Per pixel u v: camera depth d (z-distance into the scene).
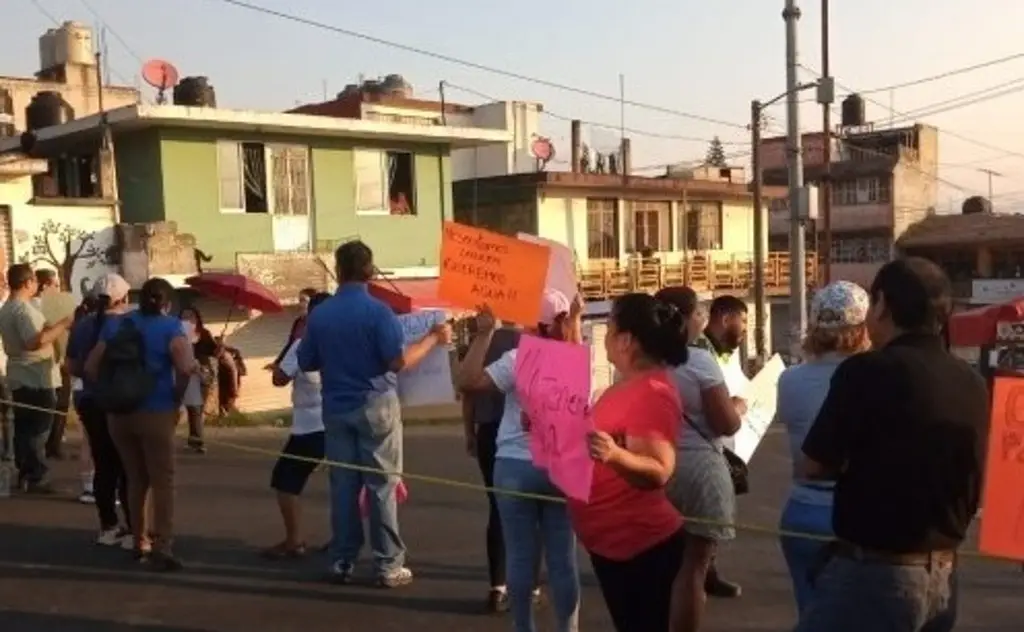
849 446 3.21
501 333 5.43
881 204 45.84
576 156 36.06
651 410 3.76
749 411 5.75
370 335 6.11
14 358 8.84
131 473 6.73
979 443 3.20
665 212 32.44
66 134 21.81
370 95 32.62
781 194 35.91
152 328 6.48
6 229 17.78
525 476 4.76
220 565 6.85
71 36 33.72
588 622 5.84
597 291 29.64
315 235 23.86
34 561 6.87
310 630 5.59
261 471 10.88
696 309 5.10
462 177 36.09
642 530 3.90
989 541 3.30
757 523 8.91
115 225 19.23
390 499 6.37
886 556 3.16
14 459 9.38
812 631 3.29
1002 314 18.02
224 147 22.53
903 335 3.29
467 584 6.50
